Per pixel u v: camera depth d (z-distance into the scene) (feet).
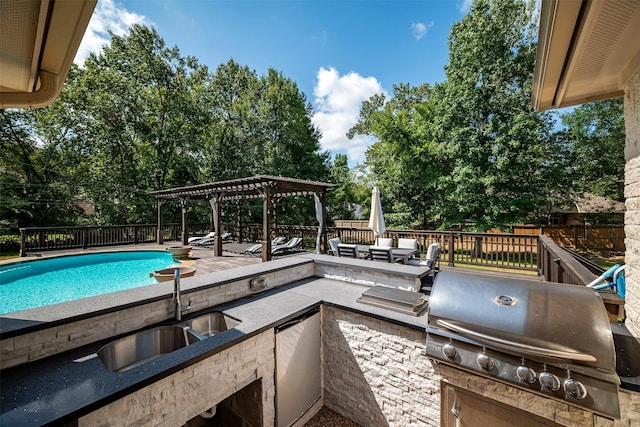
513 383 6.07
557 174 35.76
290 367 9.23
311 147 67.82
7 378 5.48
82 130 48.98
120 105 49.96
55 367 5.90
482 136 36.24
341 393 10.27
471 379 7.04
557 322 5.84
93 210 51.88
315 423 10.01
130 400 5.39
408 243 25.00
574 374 5.51
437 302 7.34
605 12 4.01
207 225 53.11
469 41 36.88
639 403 5.16
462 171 35.29
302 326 9.69
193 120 57.16
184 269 15.79
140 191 42.83
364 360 9.55
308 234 41.24
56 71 5.87
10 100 6.13
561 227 39.63
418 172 40.55
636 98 6.13
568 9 4.01
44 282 23.67
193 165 58.65
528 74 35.06
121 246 38.78
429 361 8.02
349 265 12.81
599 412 5.25
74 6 4.06
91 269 28.04
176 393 6.15
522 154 34.63
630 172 6.77
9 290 21.42
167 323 8.44
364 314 9.27
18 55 5.06
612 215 46.06
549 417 6.05
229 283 10.22
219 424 9.77
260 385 8.27
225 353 7.21
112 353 7.18
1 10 3.93
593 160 42.19
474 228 37.68
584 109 42.29
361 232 38.01
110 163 50.49
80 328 6.84
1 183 43.52
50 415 4.42
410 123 44.27
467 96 37.14
